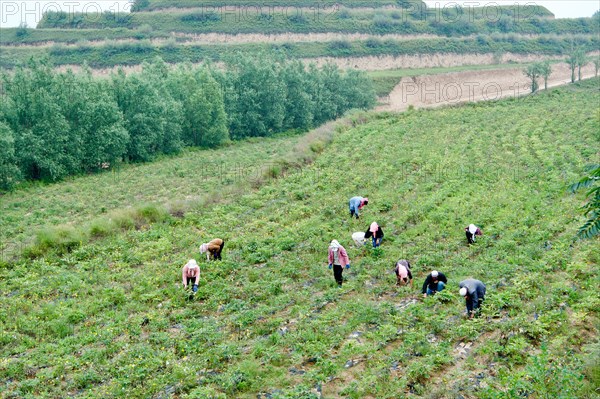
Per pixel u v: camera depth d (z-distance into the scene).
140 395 13.64
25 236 30.75
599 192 11.19
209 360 15.09
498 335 15.45
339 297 18.78
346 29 155.75
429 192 31.66
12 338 17.08
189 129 69.38
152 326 17.33
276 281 19.78
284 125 83.75
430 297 17.67
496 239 23.61
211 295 19.56
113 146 55.34
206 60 79.69
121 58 131.88
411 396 12.88
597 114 53.22
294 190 33.41
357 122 58.94
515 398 11.89
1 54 135.88
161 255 24.38
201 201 32.06
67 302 19.70
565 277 18.59
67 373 15.09
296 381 13.91
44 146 49.75
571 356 13.72
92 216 35.50
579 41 167.50
